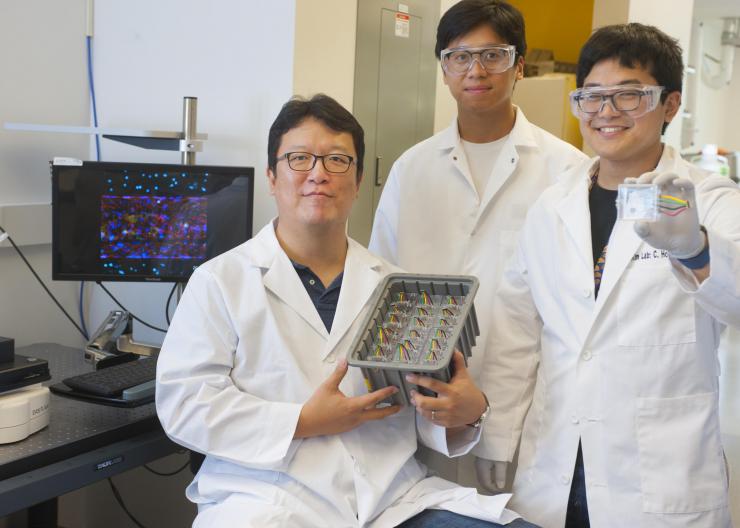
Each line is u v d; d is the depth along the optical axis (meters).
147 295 2.60
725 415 4.16
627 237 1.58
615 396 1.57
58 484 1.60
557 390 1.68
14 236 2.40
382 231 2.32
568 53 4.54
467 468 2.23
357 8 2.49
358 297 1.67
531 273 1.79
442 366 1.39
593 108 1.58
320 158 1.60
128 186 2.15
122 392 1.88
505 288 1.89
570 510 1.67
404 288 1.67
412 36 2.78
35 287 2.55
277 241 1.69
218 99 2.39
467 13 1.98
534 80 3.75
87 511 2.79
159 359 1.60
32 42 2.48
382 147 2.72
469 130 2.18
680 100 1.64
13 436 1.65
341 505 1.51
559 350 1.69
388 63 2.68
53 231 2.12
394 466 1.59
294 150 1.60
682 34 5.33
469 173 2.16
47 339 2.62
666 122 1.65
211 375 1.54
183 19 2.43
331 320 1.66
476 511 1.55
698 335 1.53
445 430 1.63
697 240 1.28
